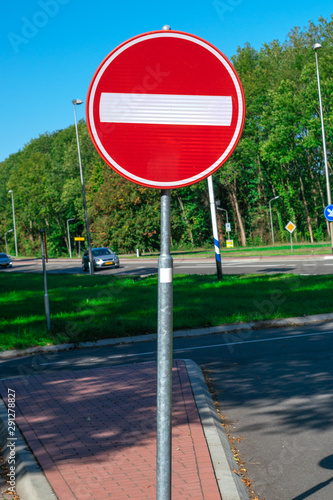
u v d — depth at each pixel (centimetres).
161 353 205
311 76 5344
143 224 5847
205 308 1530
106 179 6084
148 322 1323
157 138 206
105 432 555
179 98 206
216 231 2367
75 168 8581
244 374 838
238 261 3778
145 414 614
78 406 665
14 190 10338
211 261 4034
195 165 208
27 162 10075
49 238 9675
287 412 636
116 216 5941
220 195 7994
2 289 2717
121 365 924
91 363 995
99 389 750
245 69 6975
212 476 428
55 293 2281
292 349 1009
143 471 446
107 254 4125
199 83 206
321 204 7125
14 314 1633
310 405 655
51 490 413
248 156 6831
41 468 461
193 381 756
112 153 204
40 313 1627
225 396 723
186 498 390
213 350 1055
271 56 6738
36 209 9762
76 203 8075
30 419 616
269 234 7456
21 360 1080
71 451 501
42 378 854
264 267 3031
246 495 420
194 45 205
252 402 686
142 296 1941
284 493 425
